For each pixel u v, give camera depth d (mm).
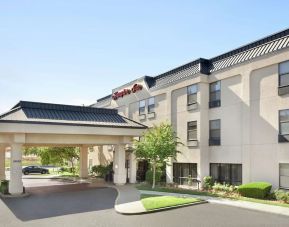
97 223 16781
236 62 28203
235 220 17172
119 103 46000
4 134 27375
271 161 24609
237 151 27641
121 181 34062
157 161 30516
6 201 24031
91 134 30344
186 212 19328
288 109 23656
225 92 29359
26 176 48250
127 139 33531
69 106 32062
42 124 27234
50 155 49219
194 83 31609
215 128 30391
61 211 20094
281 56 24172
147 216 18328
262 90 25750
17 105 30688
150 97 39062
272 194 23406
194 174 31500
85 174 43406
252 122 26375
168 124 32094
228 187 27203
